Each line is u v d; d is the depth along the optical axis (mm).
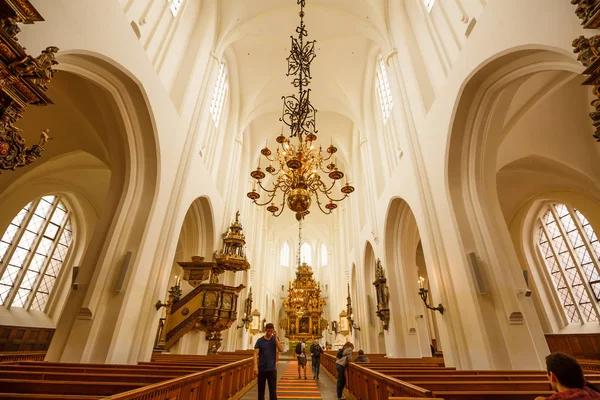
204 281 12352
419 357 10891
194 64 9914
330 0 12305
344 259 23875
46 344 12648
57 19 4434
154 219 7793
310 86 16703
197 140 10078
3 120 2924
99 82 6336
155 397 2746
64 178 12969
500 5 5246
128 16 6883
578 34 3770
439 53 8398
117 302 6758
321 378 11109
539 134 9422
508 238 6586
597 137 2957
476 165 7051
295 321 28109
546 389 3465
